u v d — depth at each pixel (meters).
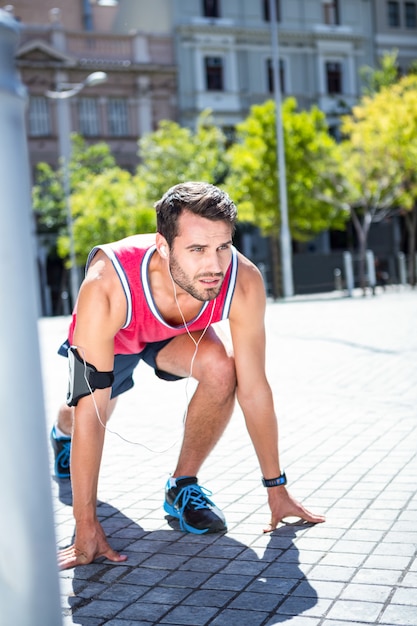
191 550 2.51
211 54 32.78
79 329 2.44
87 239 25.44
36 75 30.83
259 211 23.88
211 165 25.77
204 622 1.94
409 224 23.59
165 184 25.30
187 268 2.27
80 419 2.44
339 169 22.64
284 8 33.72
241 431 4.39
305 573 2.23
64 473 3.55
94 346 2.44
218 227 2.23
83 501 2.44
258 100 33.38
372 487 3.06
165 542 2.61
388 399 5.00
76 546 2.44
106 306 2.43
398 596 2.01
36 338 1.08
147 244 2.51
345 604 1.98
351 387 5.59
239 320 2.62
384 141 21.89
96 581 2.28
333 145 23.58
